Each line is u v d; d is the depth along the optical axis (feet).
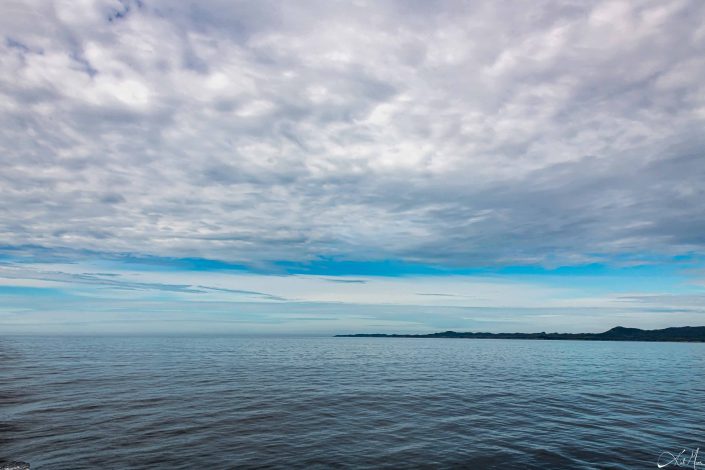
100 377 121.90
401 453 51.16
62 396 87.15
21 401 81.15
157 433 58.13
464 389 107.14
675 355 280.31
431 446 54.19
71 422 63.72
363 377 133.69
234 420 67.10
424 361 213.46
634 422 68.80
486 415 74.23
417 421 68.95
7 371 136.77
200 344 424.46
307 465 46.37
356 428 63.52
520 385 115.96
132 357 212.64
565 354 288.51
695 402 89.04
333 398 90.38
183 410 74.28
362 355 265.75
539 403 86.79
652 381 127.13
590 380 129.29
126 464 45.34
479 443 55.77
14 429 59.26
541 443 55.88
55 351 264.11
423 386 112.47
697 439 58.29
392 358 237.45
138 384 107.34
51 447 50.85
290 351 307.17
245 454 49.70
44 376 122.52
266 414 72.33
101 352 256.32
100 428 60.29
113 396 87.86
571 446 54.54
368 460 48.37
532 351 335.67
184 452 49.90
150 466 44.88
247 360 204.85
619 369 169.07
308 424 65.57
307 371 152.35
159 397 87.51
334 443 55.06
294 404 82.48
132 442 53.57
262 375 135.54
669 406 84.02
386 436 59.06
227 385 108.88
